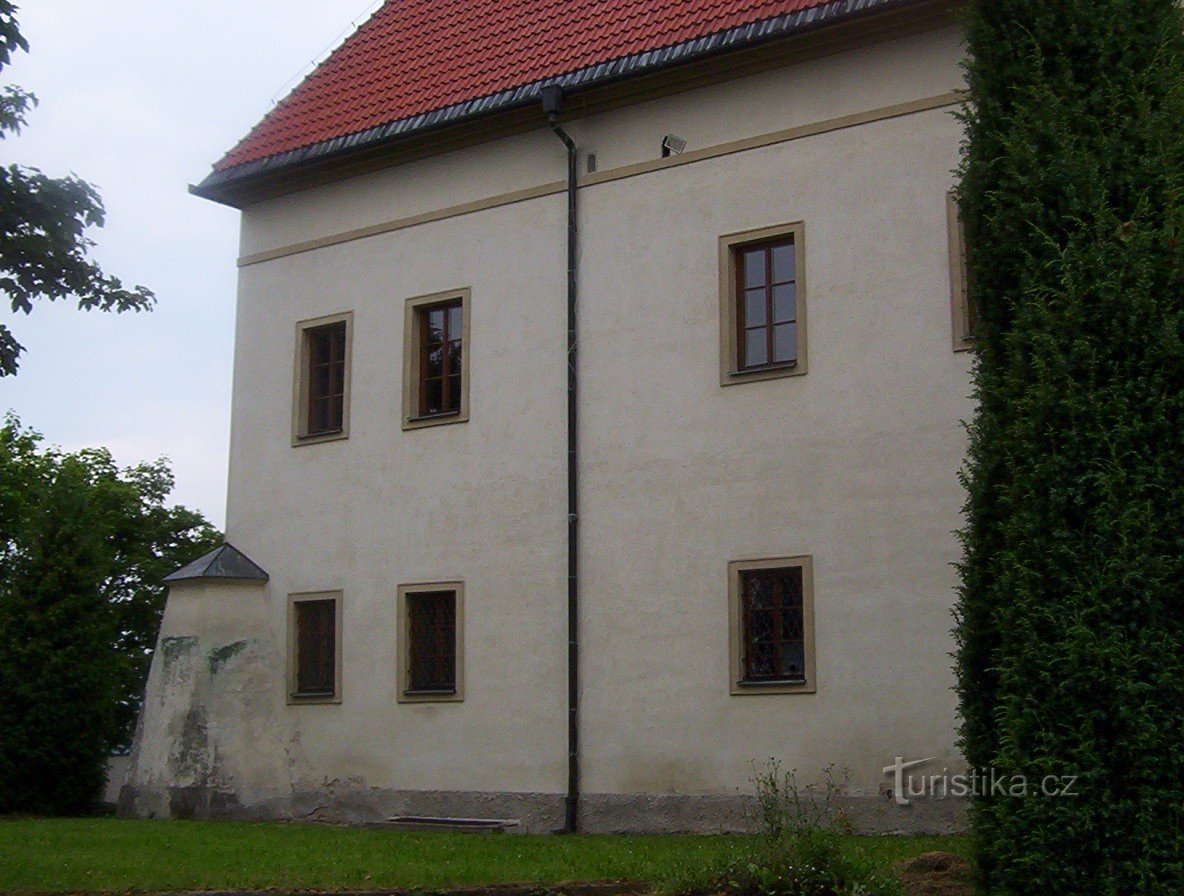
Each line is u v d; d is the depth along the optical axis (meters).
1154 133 10.65
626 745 18.09
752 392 17.72
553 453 19.33
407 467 20.73
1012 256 10.99
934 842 14.58
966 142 11.90
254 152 22.78
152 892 11.44
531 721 18.98
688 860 12.12
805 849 10.91
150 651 37.09
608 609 18.48
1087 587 9.88
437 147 20.98
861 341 17.03
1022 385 10.61
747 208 18.08
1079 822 9.70
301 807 20.83
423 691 20.11
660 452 18.34
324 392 22.11
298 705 21.25
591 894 11.30
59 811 22.94
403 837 16.52
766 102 18.11
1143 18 11.22
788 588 17.28
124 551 38.19
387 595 20.64
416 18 23.27
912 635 16.22
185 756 20.66
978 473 10.98
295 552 21.66
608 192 19.30
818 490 17.08
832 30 17.41
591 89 19.25
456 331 20.81
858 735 16.41
